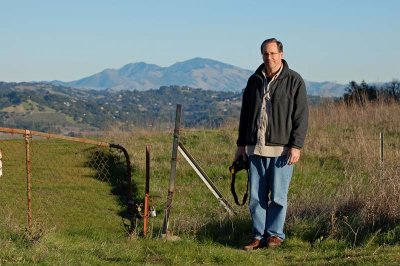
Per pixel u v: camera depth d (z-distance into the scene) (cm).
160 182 1466
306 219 953
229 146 1861
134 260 802
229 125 2283
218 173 1507
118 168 1580
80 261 759
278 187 870
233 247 902
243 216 1014
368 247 852
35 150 1806
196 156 1694
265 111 865
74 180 1477
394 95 2833
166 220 943
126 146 1848
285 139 862
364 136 1880
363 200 970
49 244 844
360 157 1544
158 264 788
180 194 1339
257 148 870
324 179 1391
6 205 1212
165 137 2064
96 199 1313
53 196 1323
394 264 762
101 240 920
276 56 857
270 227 883
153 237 945
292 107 861
